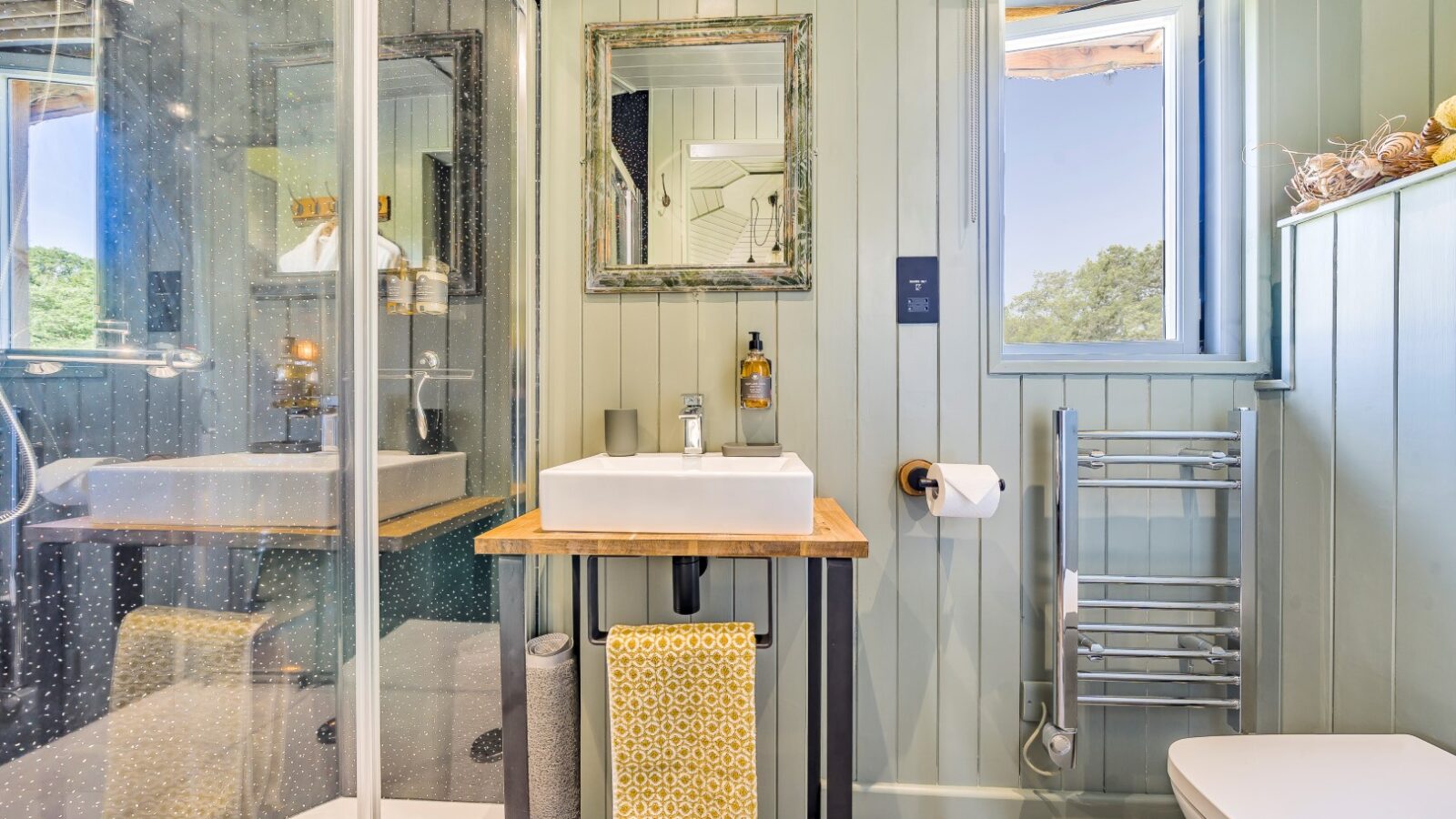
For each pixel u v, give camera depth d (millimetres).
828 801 911
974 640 1257
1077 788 1243
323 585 855
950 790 1248
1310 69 1198
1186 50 1290
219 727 741
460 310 1125
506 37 1235
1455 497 899
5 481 563
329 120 847
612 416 1215
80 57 624
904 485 1244
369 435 904
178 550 699
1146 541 1241
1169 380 1232
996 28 1260
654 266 1303
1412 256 952
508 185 1251
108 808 643
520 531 950
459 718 1132
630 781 1008
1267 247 1215
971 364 1262
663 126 1300
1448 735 915
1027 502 1252
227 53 743
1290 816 782
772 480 922
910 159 1267
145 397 667
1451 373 901
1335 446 1087
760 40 1282
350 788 890
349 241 873
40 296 589
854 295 1279
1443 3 1089
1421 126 1107
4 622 566
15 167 576
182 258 699
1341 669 1078
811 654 1058
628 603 1302
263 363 779
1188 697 1222
